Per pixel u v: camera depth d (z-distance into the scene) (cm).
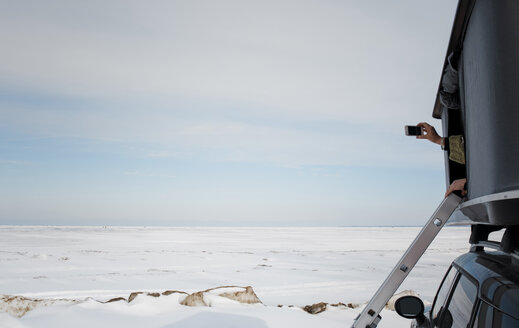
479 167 141
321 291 1345
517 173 110
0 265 2005
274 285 1501
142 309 652
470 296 175
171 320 610
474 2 137
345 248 4528
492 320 135
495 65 119
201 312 651
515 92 112
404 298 253
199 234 10238
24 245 3950
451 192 180
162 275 1731
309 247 4688
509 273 150
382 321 705
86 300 671
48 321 581
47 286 1340
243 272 1933
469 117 158
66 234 7756
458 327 177
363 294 1301
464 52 163
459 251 3644
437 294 265
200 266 2234
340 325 641
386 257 3152
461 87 175
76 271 1850
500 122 117
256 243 5600
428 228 186
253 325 600
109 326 574
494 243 189
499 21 118
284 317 653
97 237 6612
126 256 2841
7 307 609
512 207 114
